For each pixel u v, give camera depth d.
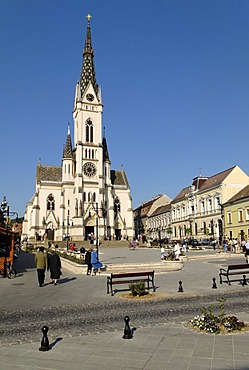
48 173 95.69
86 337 10.22
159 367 7.76
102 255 48.59
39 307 14.95
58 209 91.81
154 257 43.62
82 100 94.88
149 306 14.71
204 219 83.56
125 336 10.02
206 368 7.64
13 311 14.20
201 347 9.02
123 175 104.12
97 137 94.25
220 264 34.09
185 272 27.86
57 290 19.78
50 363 8.19
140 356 8.51
